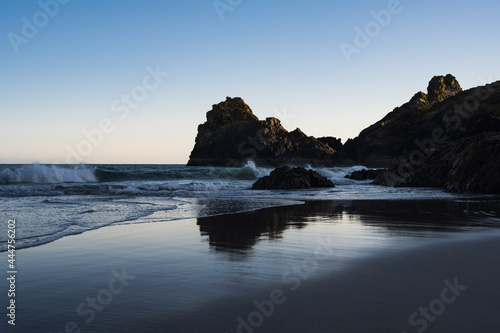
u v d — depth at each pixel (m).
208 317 3.02
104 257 5.18
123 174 32.72
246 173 39.06
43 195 16.44
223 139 124.75
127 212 10.32
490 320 2.85
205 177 37.44
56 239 6.47
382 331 2.68
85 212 10.12
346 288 3.68
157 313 3.12
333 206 12.26
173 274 4.32
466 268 4.36
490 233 6.90
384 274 4.17
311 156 109.00
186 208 11.66
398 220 8.78
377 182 28.64
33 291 3.73
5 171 25.86
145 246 5.91
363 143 106.44
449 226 7.79
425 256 5.01
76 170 29.83
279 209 11.42
